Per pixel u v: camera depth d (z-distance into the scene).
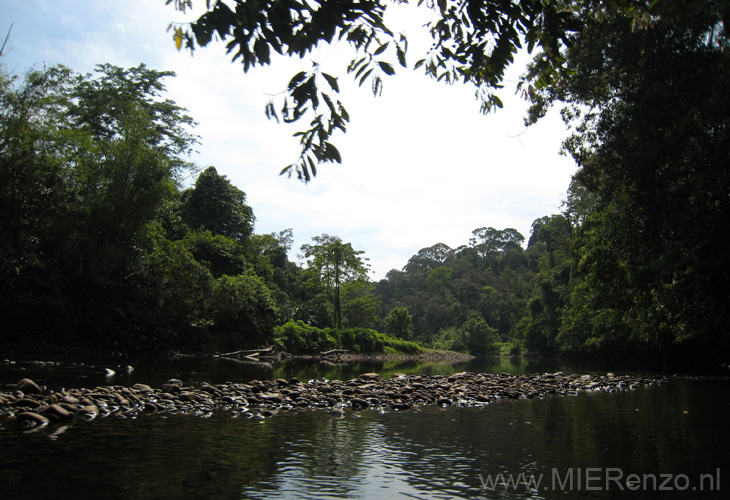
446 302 91.00
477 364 36.25
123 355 22.45
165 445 6.43
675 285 15.35
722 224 13.60
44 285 20.47
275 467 5.65
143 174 23.83
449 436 7.71
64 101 20.75
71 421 7.65
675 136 13.70
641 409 11.26
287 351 35.78
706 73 12.59
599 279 18.94
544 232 60.56
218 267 34.59
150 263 24.67
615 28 13.46
